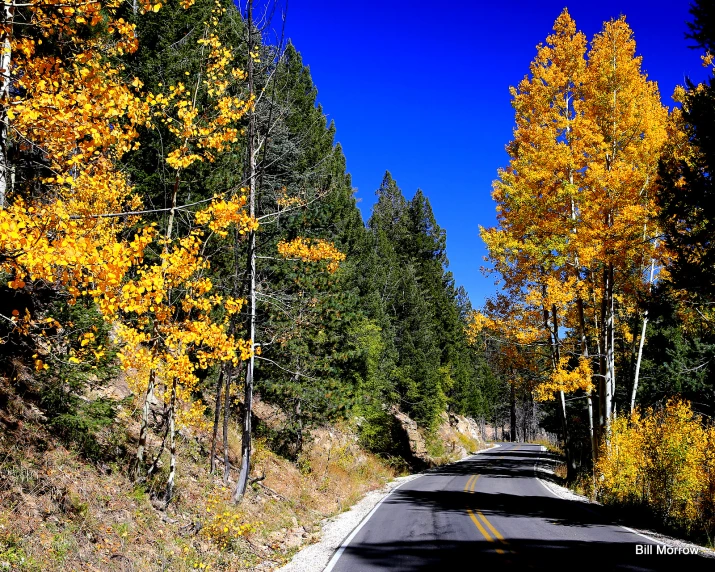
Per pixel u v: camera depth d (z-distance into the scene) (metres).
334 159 30.45
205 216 7.63
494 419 90.44
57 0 5.14
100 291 4.98
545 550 8.66
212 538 8.68
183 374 8.07
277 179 15.31
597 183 15.65
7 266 4.48
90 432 8.94
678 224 11.49
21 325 6.58
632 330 21.84
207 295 12.57
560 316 20.70
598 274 17.92
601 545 9.12
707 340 19.91
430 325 44.34
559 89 19.11
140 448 8.93
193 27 15.97
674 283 10.73
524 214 17.89
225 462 12.09
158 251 10.78
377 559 8.21
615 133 15.91
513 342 20.86
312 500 15.12
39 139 5.62
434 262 56.88
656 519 11.96
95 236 6.15
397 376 34.25
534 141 18.73
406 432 36.59
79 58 5.51
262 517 11.43
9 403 7.88
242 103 8.59
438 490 19.20
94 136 5.55
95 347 7.80
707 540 9.87
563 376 16.55
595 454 17.11
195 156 8.14
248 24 11.26
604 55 16.55
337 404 18.62
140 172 12.96
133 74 12.85
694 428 12.28
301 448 19.64
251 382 11.75
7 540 5.46
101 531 6.90
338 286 19.75
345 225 29.77
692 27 10.30
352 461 23.28
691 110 10.48
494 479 23.80
